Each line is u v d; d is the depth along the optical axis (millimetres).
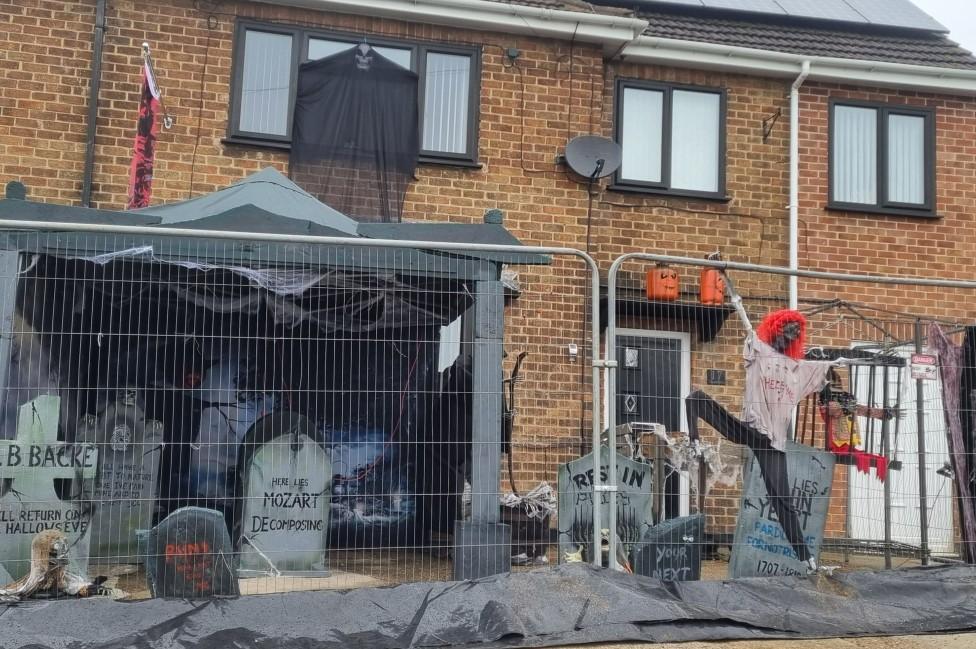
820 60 11227
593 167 10430
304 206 7707
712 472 7258
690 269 10859
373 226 7160
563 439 9945
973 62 12000
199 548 6094
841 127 11539
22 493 6355
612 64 11141
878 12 12922
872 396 7680
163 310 8508
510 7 10430
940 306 11297
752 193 11203
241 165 9977
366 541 7738
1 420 6570
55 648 5254
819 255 11203
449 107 10508
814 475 7102
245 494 6902
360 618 5711
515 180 10500
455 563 6719
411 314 7867
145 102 9094
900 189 11547
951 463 7445
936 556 7508
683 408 8047
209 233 6105
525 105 10641
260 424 6992
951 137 11703
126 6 9898
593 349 6629
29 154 9500
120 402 7910
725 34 11680
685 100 11281
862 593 6602
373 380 8773
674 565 6691
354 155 10133
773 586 6496
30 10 9656
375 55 10281
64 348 7645
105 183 9656
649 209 10922
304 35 10258
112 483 7773
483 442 6895
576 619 5852
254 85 10133
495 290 7090
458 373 8469
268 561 6840
